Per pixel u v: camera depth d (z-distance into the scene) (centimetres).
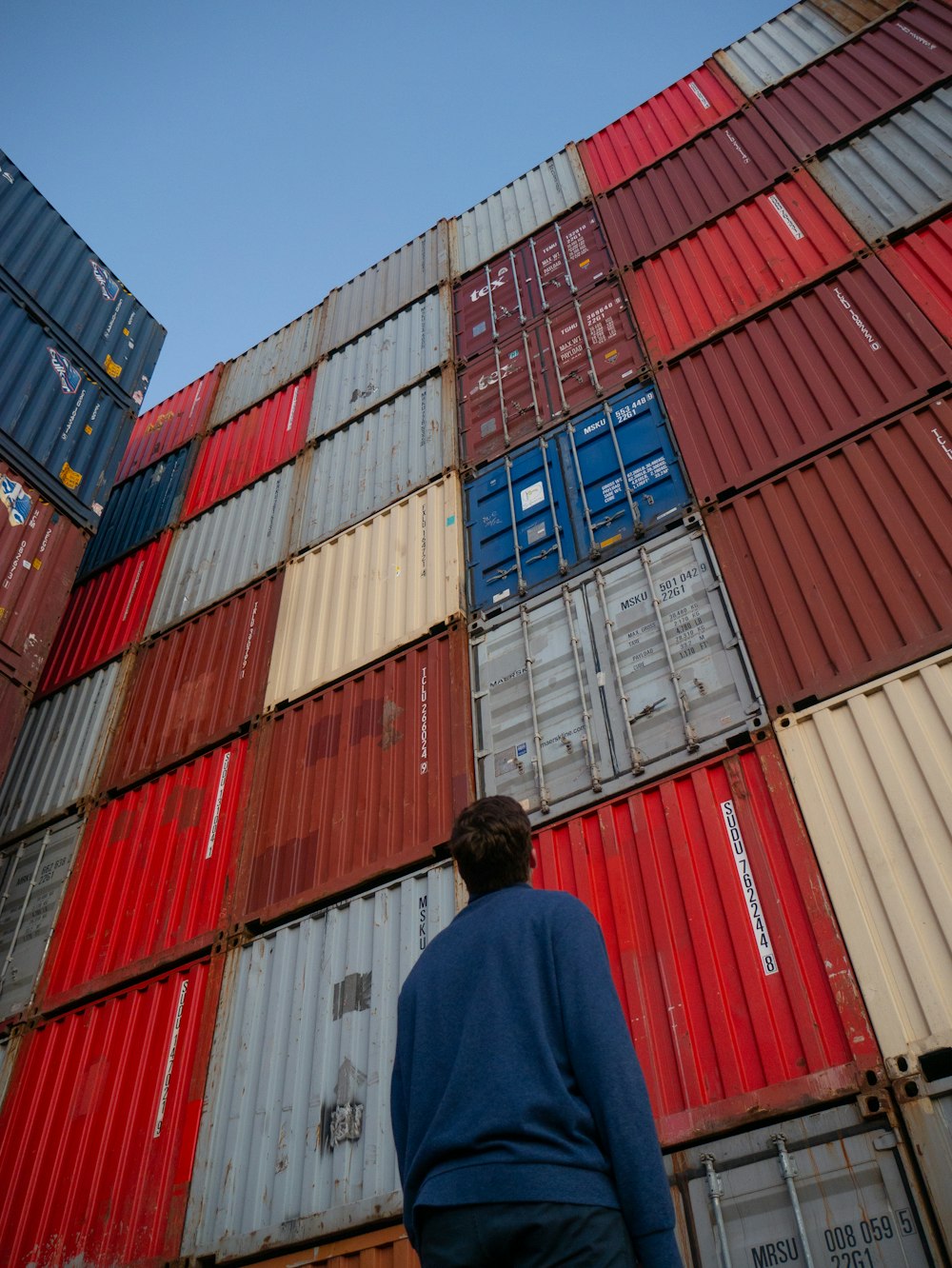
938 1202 447
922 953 525
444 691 915
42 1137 824
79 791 1176
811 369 922
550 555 972
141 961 904
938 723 609
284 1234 639
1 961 1026
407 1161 254
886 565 722
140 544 1581
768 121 1260
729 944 591
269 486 1476
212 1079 769
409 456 1279
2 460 1302
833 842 596
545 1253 213
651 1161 224
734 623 763
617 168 1459
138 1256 689
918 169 1012
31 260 1522
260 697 1098
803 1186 488
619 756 743
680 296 1147
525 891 299
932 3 1182
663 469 955
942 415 788
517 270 1455
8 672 1197
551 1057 246
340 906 818
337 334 1722
